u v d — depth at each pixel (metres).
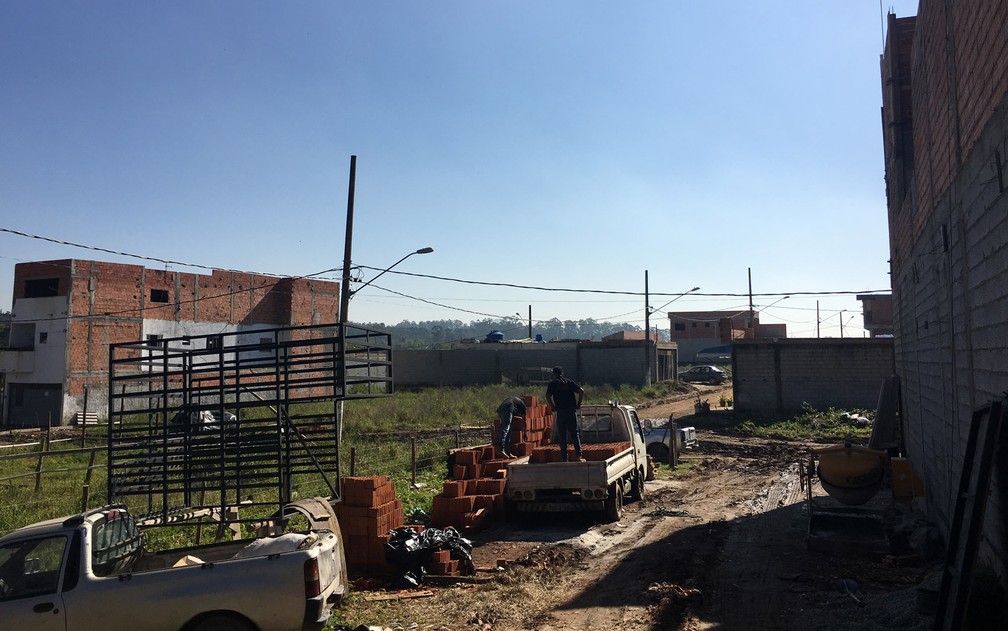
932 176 10.54
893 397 16.17
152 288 43.34
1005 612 6.02
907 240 14.27
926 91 10.73
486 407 36.91
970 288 8.02
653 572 9.64
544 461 14.23
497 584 9.18
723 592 8.74
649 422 26.75
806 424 32.75
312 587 6.52
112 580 6.30
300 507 8.46
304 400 9.19
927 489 12.16
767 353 36.47
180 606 6.30
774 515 13.95
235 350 9.34
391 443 23.84
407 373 58.28
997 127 6.49
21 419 40.31
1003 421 6.33
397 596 8.80
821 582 9.05
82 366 39.62
